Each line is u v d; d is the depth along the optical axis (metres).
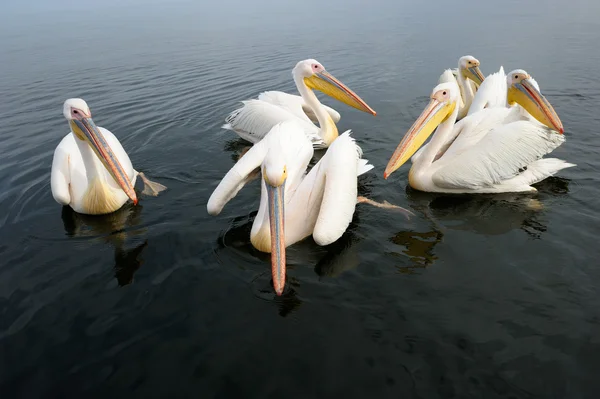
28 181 2.35
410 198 2.04
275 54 5.24
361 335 1.32
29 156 2.67
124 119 3.22
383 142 2.65
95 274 1.62
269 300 1.45
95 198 1.95
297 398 1.17
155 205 2.05
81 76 4.64
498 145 1.99
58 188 2.01
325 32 6.91
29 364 1.29
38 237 1.85
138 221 1.93
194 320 1.39
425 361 1.24
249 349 1.29
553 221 1.78
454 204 1.96
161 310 1.44
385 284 1.50
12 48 7.44
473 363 1.23
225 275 1.57
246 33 7.45
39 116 3.39
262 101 2.79
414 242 1.71
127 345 1.33
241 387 1.20
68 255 1.73
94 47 6.83
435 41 5.50
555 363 1.22
